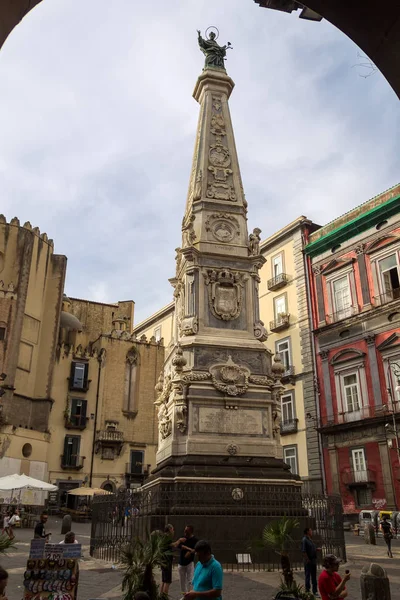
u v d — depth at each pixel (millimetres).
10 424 36906
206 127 20453
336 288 34844
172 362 16625
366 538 21594
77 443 41812
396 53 4383
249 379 16156
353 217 34688
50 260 44406
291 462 34531
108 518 15242
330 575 6879
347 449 31172
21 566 13758
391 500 28062
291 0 5094
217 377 15953
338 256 35031
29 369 40500
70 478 40562
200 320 16938
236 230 18594
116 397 44531
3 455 35219
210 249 17969
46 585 7305
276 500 14000
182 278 18766
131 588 6957
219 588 5887
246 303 17641
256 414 15781
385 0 4086
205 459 14742
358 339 32219
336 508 14469
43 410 40156
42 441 39000
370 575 7691
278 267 39438
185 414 15312
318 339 34844
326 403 33188
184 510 13367
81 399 43219
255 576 11641
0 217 41875
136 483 42469
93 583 10898
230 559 12977
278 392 16391
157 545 7516
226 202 18969
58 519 34344
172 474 14430
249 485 14297
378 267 32250
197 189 19047
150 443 44469
